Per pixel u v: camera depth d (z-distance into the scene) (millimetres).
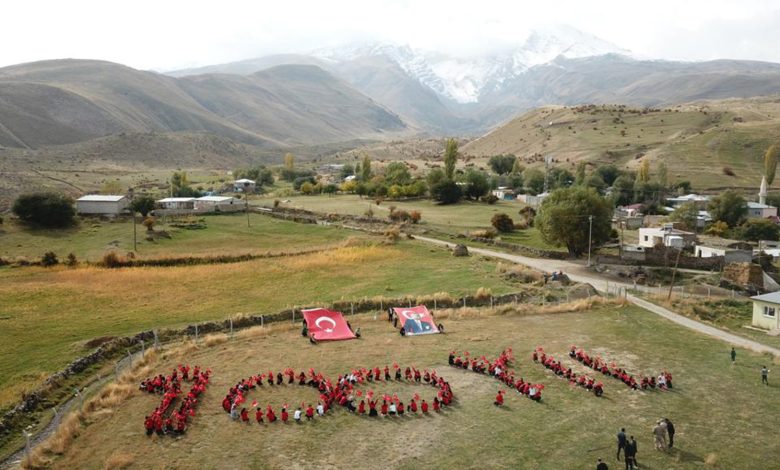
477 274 96625
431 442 42125
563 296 84312
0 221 134875
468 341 64625
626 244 132750
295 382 53188
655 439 41125
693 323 73125
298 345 63781
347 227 148000
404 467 38844
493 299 81938
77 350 61969
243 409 46062
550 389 51594
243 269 103188
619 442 39031
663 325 71375
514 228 147000
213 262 109000
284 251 117250
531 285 90312
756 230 149125
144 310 78875
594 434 43250
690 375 55062
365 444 41938
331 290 88500
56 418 48031
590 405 48344
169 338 68188
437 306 79625
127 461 39656
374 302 79812
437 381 52250
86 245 122562
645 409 47594
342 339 65500
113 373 58188
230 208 168000
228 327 71750
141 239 127500
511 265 102812
